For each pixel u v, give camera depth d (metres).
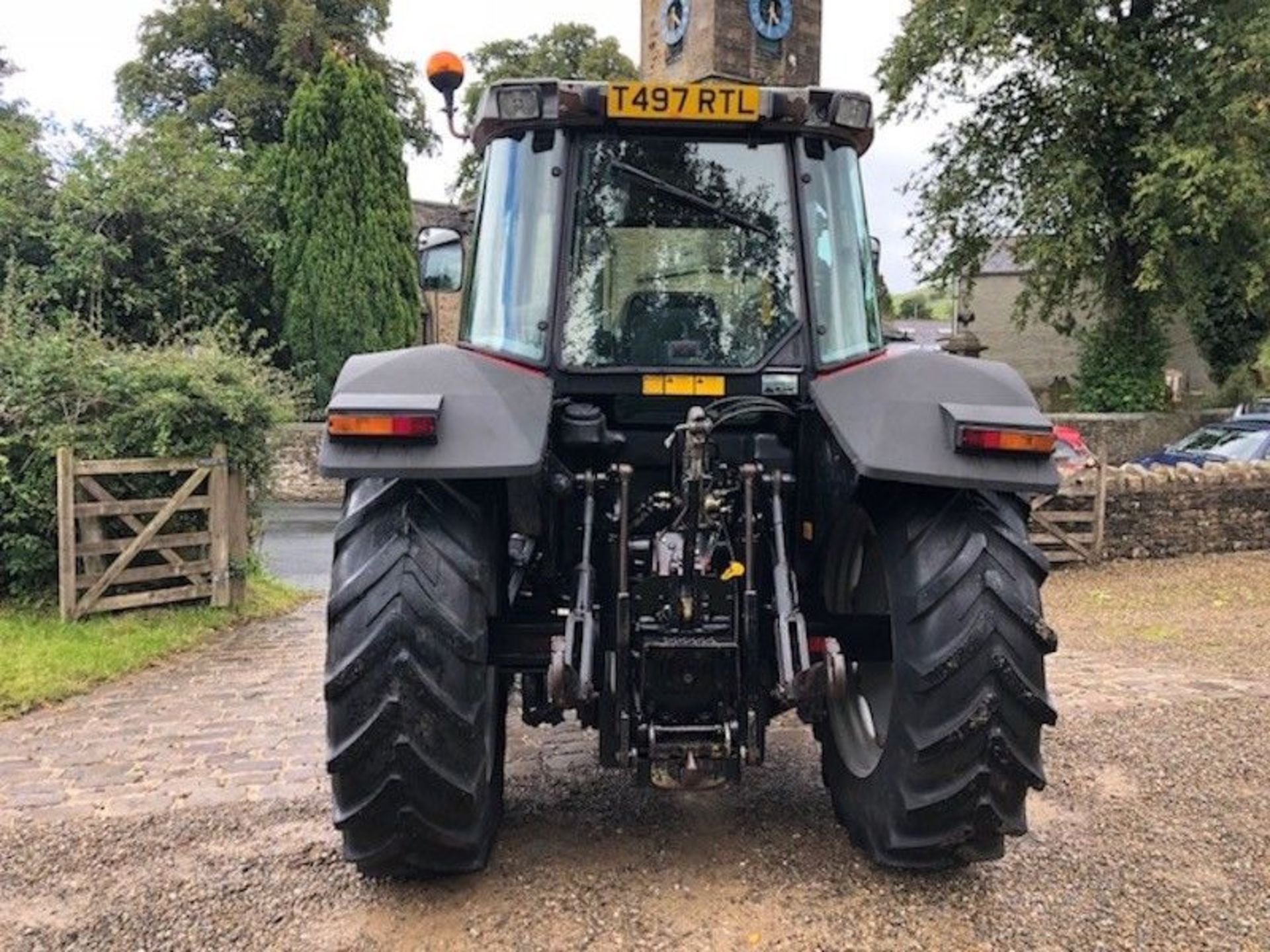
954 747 2.83
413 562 2.85
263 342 22.69
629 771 3.67
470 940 2.79
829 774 3.53
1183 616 8.08
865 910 2.94
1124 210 20.14
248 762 4.53
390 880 3.14
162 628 7.68
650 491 3.32
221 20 29.31
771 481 3.11
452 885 3.10
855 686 3.52
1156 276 18.69
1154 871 3.21
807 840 3.41
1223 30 18.19
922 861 3.02
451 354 3.15
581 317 3.32
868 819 3.15
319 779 4.26
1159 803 3.77
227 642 7.63
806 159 3.39
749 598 2.95
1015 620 2.85
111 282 19.58
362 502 3.03
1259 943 2.80
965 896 3.03
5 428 8.02
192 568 8.32
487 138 3.48
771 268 3.36
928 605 2.85
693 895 3.03
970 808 2.87
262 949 2.79
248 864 3.33
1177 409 21.69
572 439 3.21
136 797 4.06
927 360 3.15
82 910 3.05
